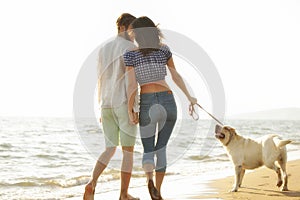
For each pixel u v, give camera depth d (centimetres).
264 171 700
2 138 2136
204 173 757
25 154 1295
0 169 934
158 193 372
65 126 4159
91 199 389
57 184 676
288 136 2716
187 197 476
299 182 557
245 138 558
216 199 454
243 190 515
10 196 557
